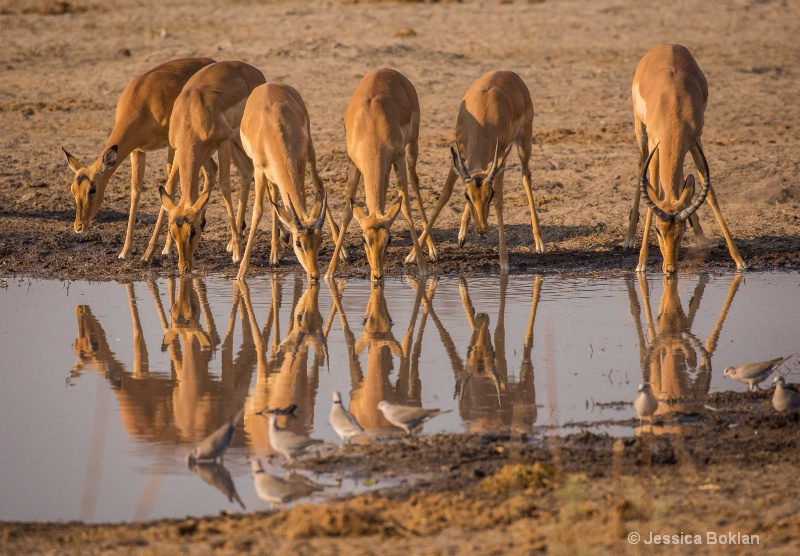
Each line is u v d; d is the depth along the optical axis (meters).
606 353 28.36
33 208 50.06
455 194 50.56
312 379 26.73
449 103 71.81
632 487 18.72
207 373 27.27
